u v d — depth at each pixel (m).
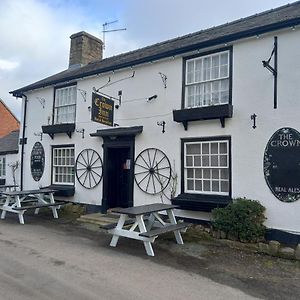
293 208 6.66
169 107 8.84
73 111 11.41
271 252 6.24
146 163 9.16
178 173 8.50
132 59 10.02
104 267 5.43
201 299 4.27
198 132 8.18
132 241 7.22
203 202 7.65
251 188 7.25
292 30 6.92
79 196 10.89
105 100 9.30
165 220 8.49
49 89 12.29
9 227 8.56
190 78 8.55
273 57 7.14
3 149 15.13
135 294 4.36
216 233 7.10
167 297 4.30
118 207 10.45
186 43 9.34
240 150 7.47
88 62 14.36
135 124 9.52
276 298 4.36
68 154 11.53
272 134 7.04
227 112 7.47
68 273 5.09
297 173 6.65
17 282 4.65
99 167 10.41
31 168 12.72
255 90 7.35
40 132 12.45
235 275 5.21
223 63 7.99
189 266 5.60
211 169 8.02
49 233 7.93
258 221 6.77
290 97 6.86
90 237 7.57
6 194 9.32
